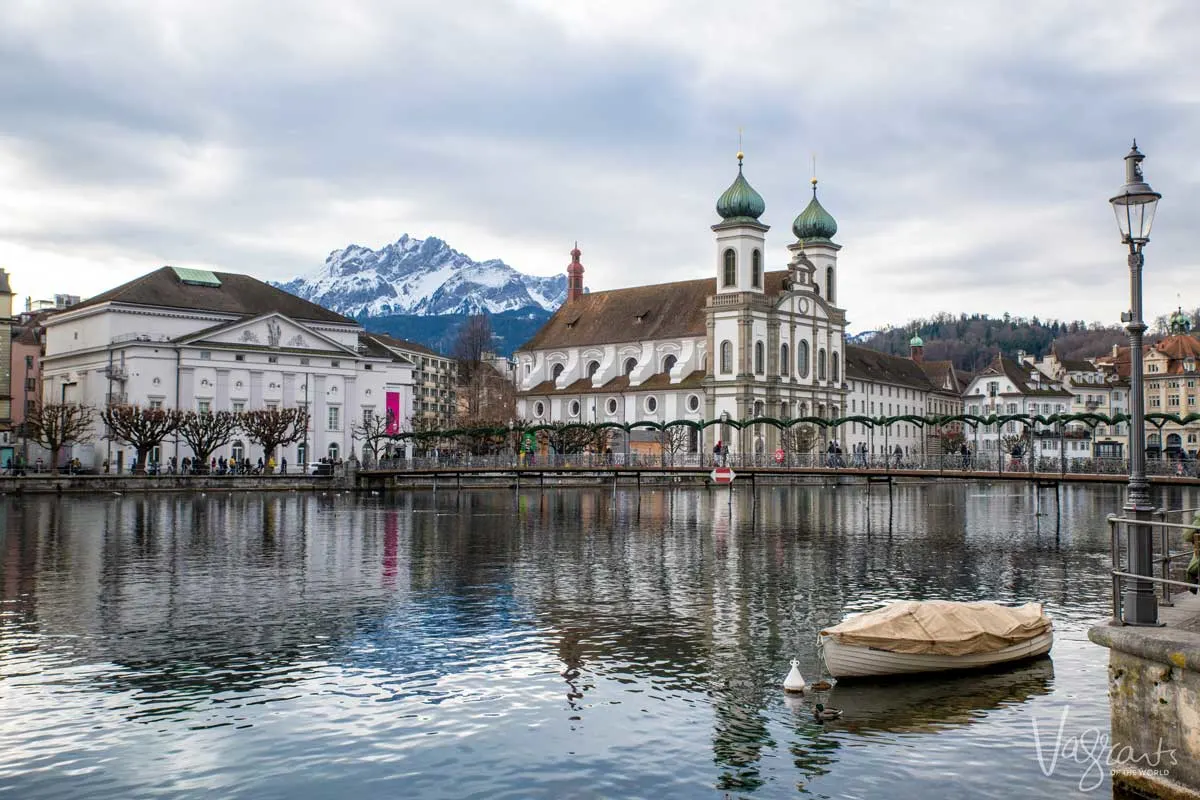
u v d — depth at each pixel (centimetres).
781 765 2455
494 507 9719
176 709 2875
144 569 5350
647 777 2398
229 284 15175
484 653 3500
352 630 3862
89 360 14150
